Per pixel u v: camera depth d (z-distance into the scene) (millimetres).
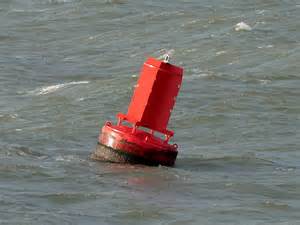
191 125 56938
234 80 71500
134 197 37969
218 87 68125
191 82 69938
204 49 88500
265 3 115250
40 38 102625
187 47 90312
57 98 66312
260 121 57938
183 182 41125
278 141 52750
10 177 40656
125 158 44094
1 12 117750
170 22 106688
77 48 95812
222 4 116562
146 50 91750
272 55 83250
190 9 114000
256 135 54531
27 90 71688
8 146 48219
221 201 38031
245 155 48094
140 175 42031
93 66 85375
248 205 37312
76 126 56156
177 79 44281
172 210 36156
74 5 119500
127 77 71938
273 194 39656
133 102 44562
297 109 61625
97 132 54656
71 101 64750
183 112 60062
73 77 79688
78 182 40312
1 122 57969
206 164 45719
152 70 44031
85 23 109562
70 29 106812
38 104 64312
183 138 53938
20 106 63781
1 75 79188
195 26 102875
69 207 36188
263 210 36656
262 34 95375
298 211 36719
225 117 58812
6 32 105375
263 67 77875
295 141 52688
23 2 123688
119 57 89562
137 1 119875
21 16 115250
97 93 67000
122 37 100375
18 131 54188
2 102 65875
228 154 48594
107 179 41062
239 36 94312
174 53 88438
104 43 97562
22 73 80688
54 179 40656
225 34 95938
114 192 38719
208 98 64250
